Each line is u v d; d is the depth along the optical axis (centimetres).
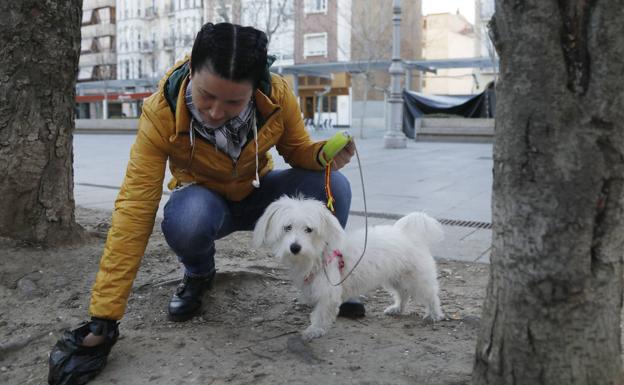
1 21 371
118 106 5256
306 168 320
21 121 384
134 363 263
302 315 326
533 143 173
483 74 3519
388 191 819
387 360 260
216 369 255
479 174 1027
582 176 169
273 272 400
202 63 224
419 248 326
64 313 318
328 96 4056
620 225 175
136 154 262
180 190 295
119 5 5666
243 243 481
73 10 397
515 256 183
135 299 341
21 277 356
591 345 182
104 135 2795
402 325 317
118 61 5756
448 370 245
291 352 270
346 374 246
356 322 320
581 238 173
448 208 680
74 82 410
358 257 298
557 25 164
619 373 190
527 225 179
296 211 281
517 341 187
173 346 279
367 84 3058
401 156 1432
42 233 396
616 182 170
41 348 283
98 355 252
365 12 3556
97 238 442
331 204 304
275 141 297
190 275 312
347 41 3988
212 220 285
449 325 316
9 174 383
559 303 178
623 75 164
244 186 308
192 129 262
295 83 3312
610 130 166
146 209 256
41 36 381
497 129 185
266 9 3316
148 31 5547
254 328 305
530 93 171
